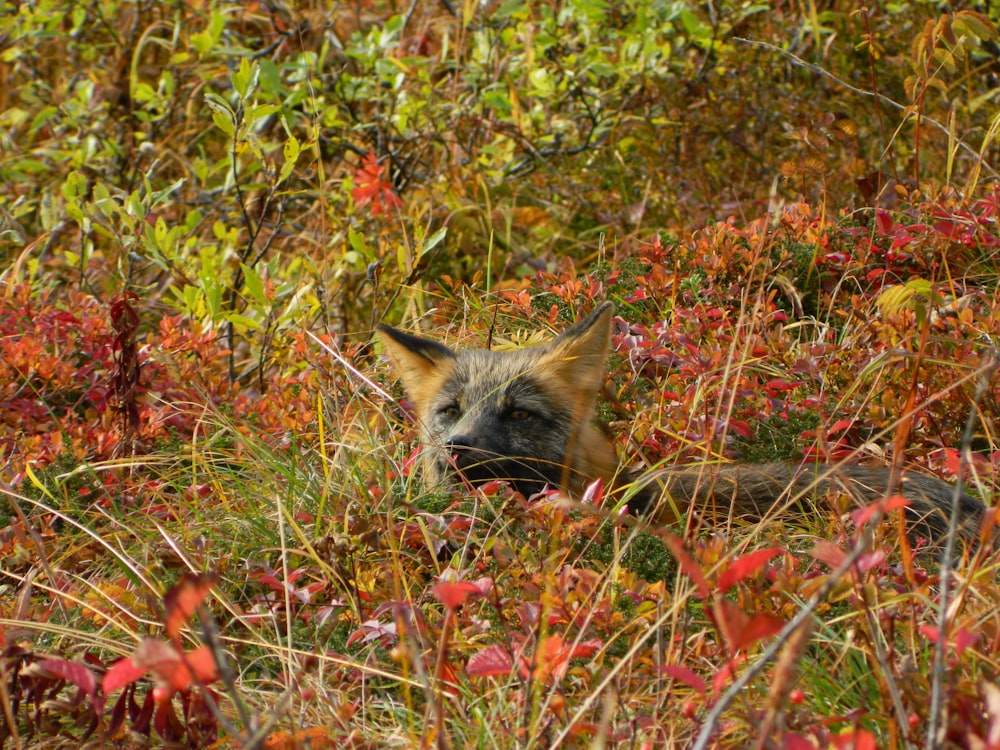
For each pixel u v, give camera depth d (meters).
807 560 7.38
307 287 12.01
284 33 16.80
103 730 5.78
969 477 8.74
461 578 6.41
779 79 16.50
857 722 4.29
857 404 9.29
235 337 14.01
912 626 5.45
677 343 10.05
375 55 16.39
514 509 7.29
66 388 10.66
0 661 5.49
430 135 16.23
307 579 7.59
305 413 10.09
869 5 16.23
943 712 4.60
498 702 5.63
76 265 13.48
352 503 8.05
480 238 15.04
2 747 5.57
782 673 4.05
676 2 16.22
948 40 11.06
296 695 6.20
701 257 11.72
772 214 12.56
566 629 5.76
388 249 13.55
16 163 16.70
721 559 5.95
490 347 11.75
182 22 18.52
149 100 16.78
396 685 6.32
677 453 8.11
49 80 18.86
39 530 8.58
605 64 15.91
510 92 16.22
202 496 9.30
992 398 8.75
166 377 11.09
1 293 11.96
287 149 12.91
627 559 7.39
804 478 9.09
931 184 12.52
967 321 9.16
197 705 5.39
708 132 15.45
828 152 13.78
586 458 10.03
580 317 11.85
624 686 5.67
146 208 12.86
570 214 15.74
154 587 6.98
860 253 11.37
